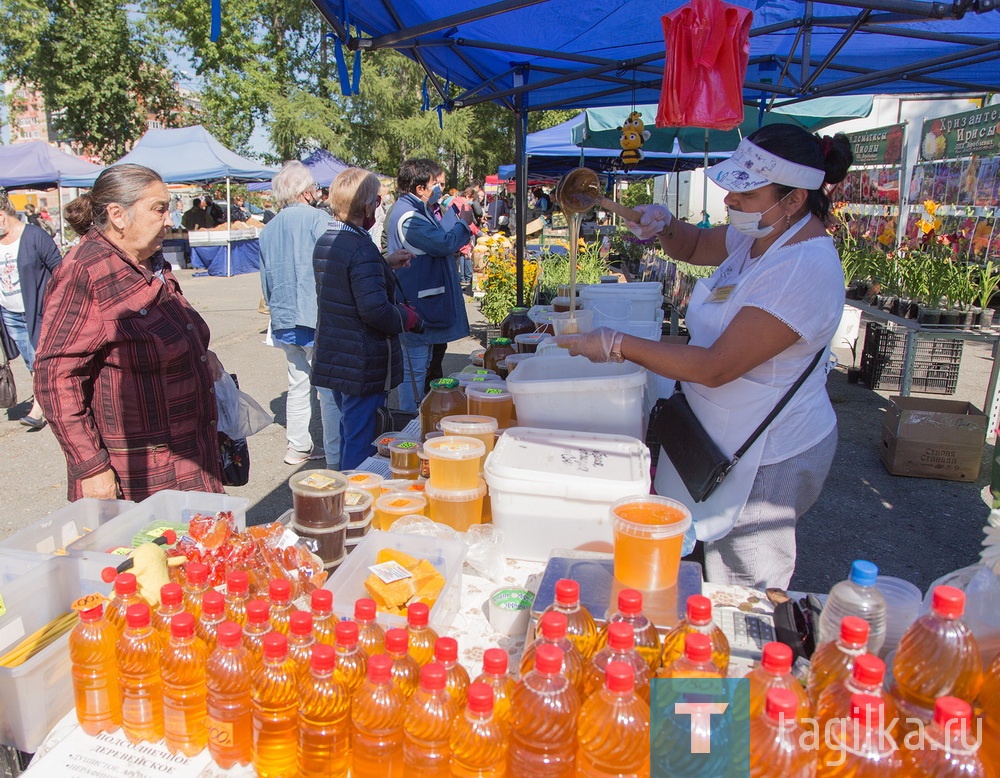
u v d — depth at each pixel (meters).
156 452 2.35
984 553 1.35
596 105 5.61
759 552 2.23
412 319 3.82
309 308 4.72
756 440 2.14
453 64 4.04
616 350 2.03
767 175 1.90
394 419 3.88
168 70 28.70
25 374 8.09
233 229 18.44
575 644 1.27
